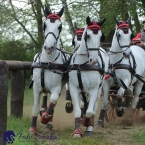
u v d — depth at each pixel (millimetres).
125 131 12016
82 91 10711
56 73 10406
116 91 13781
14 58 30062
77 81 10445
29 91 23281
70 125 12883
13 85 13453
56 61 10547
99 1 27047
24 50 30094
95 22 10094
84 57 10352
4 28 29453
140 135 10852
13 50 29641
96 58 9891
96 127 12695
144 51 14391
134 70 13031
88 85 10430
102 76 11031
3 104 7848
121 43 12414
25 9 29438
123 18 25500
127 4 25031
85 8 27312
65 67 10711
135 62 13352
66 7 27688
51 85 10484
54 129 11898
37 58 10797
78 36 12109
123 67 12727
